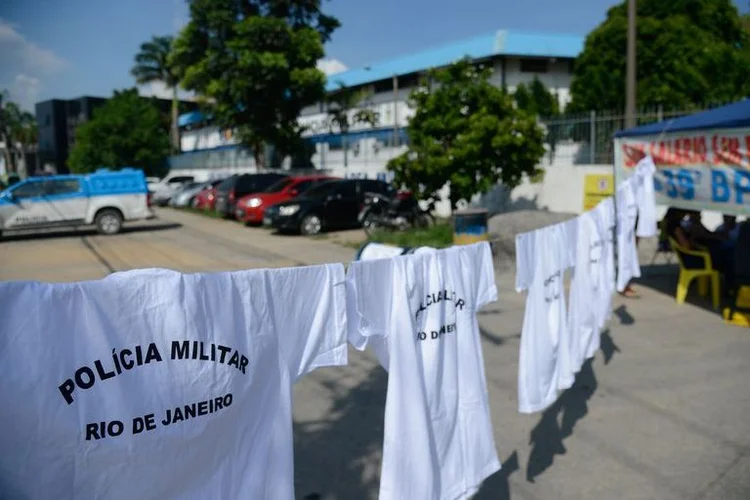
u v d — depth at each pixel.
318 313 2.38
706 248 8.35
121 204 18.45
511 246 10.31
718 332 7.10
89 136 42.53
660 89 17.05
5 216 17.02
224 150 37.34
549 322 3.85
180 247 15.15
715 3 19.14
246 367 2.12
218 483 2.05
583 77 18.50
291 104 27.83
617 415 4.93
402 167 14.66
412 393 2.71
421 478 2.71
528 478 3.99
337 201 17.05
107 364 1.74
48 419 1.63
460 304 3.03
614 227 5.86
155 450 1.85
